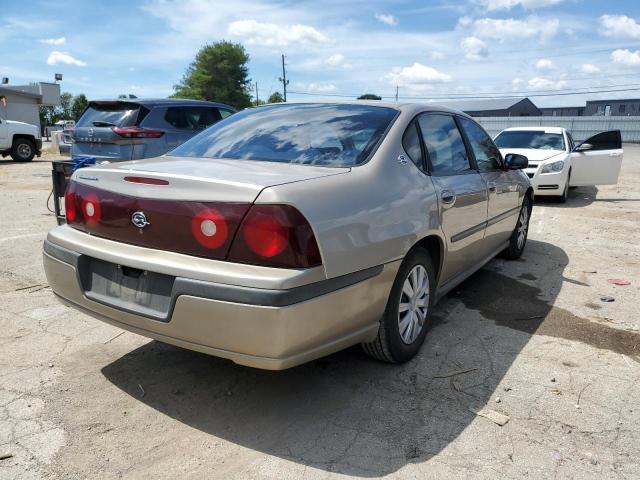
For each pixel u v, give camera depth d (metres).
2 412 2.77
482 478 2.35
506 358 3.53
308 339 2.47
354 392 3.06
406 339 3.36
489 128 46.91
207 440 2.60
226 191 2.44
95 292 2.84
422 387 3.13
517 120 45.69
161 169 2.82
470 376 3.27
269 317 2.30
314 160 3.09
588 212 9.64
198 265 2.43
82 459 2.43
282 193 2.40
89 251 2.79
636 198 11.60
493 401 2.99
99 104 8.55
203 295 2.38
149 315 2.57
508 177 5.07
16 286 4.66
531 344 3.76
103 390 3.03
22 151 18.81
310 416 2.82
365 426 2.73
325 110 3.68
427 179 3.42
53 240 3.02
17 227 7.05
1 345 3.54
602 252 6.54
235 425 2.73
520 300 4.69
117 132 7.97
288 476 2.35
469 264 4.35
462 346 3.70
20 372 3.19
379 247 2.80
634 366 3.45
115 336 3.73
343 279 2.59
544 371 3.36
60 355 3.43
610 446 2.60
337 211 2.59
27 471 2.34
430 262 3.49
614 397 3.06
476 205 4.09
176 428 2.69
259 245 2.36
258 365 2.42
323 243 2.46
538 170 10.29
